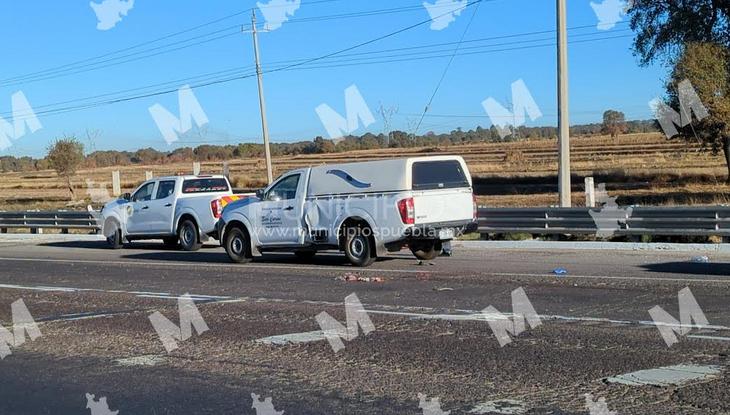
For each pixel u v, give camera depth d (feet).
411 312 32.48
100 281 47.29
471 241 64.34
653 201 97.40
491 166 204.85
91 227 94.17
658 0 111.86
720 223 55.42
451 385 21.44
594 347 25.11
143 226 71.31
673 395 19.67
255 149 273.95
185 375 23.67
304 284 42.50
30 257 66.80
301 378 22.79
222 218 56.39
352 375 22.89
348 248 49.73
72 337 30.09
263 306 35.50
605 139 286.87
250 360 25.21
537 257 53.26
